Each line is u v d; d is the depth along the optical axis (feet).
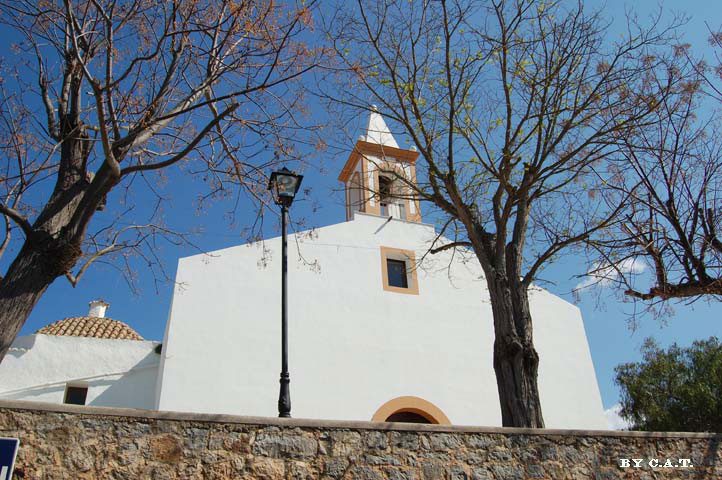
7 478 15.46
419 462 20.08
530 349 25.99
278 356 42.86
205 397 39.52
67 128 23.29
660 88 28.89
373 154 57.36
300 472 18.62
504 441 21.65
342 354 44.75
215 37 25.21
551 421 48.21
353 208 57.93
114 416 17.76
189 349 40.91
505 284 27.68
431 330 48.55
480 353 48.93
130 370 47.11
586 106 28.32
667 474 23.45
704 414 68.18
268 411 40.50
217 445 18.22
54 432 17.02
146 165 21.81
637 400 74.38
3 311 18.43
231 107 22.13
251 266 45.80
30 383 45.47
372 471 19.39
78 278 22.36
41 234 20.03
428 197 31.68
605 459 22.76
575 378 51.06
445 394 45.91
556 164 28.17
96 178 21.76
